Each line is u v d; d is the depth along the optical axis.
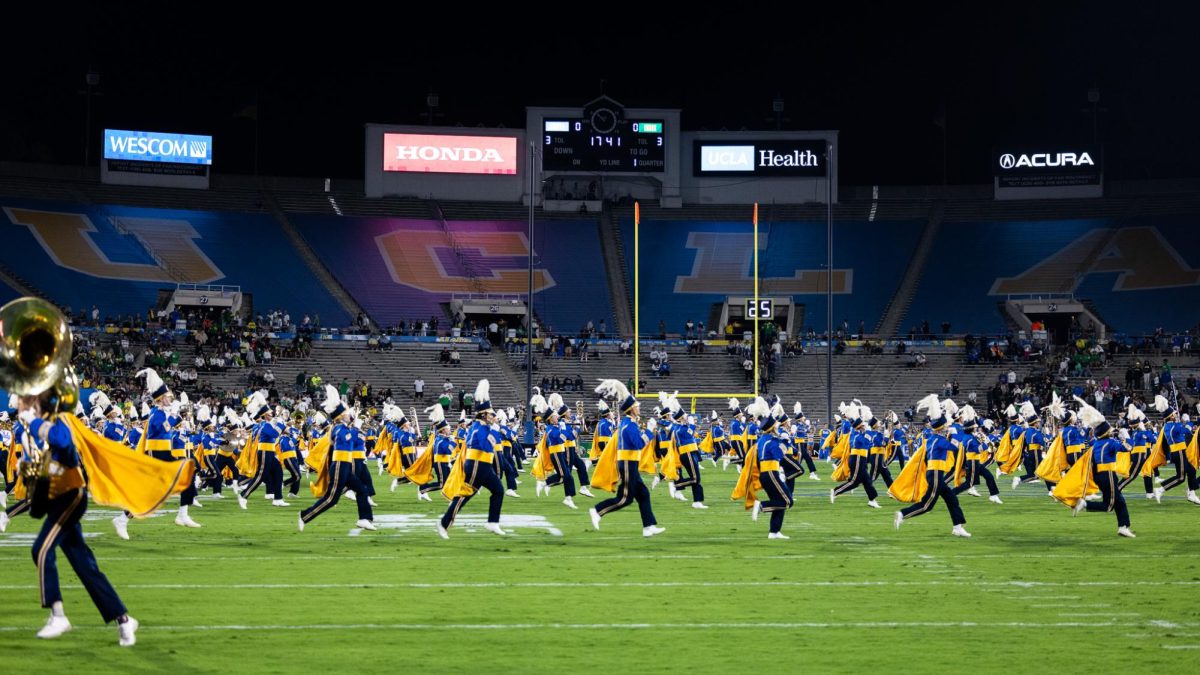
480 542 16.67
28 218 59.75
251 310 56.69
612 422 26.70
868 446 23.58
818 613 10.89
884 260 63.75
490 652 9.15
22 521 19.25
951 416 24.41
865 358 54.50
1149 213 65.94
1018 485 30.92
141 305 55.25
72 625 10.04
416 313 58.44
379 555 15.09
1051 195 68.25
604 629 10.09
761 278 62.41
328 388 18.52
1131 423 25.08
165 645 9.28
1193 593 12.07
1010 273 62.16
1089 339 54.28
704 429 47.56
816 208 68.25
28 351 8.81
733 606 11.27
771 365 52.97
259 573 13.38
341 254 62.19
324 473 18.19
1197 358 53.31
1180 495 27.23
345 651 9.13
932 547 16.16
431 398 50.81
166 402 18.88
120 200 63.47
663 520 20.25
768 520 20.22
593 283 61.78
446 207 67.38
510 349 54.66
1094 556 15.13
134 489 9.57
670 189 68.31
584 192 68.00
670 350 55.38
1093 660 8.95
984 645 9.48
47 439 9.00
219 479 26.91
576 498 25.70
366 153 67.56
